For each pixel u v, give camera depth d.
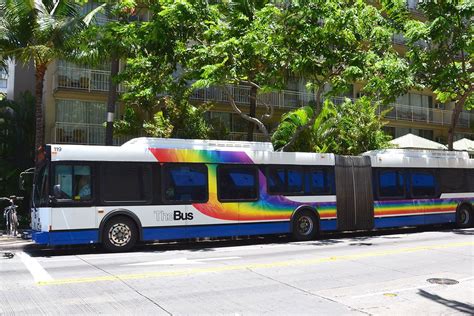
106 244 13.20
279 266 10.65
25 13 17.05
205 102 25.81
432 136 39.50
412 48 19.86
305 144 23.22
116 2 18.16
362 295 7.96
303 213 16.19
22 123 24.44
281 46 16.45
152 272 9.94
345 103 26.64
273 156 15.88
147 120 22.78
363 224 17.36
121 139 26.45
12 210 16.64
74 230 12.80
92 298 7.70
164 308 7.10
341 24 15.61
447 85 20.34
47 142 26.23
